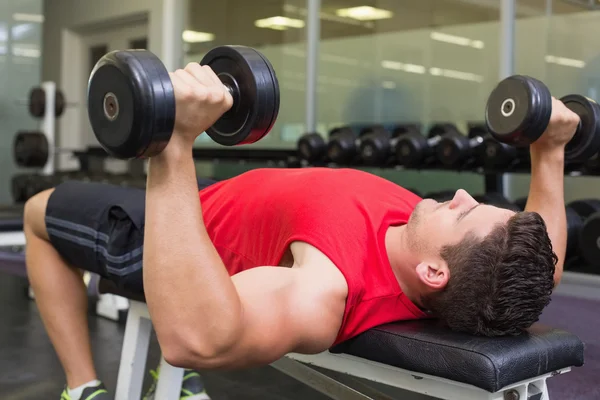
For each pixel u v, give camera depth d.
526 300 1.02
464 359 0.97
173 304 0.90
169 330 0.91
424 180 4.82
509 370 0.96
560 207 1.38
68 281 1.59
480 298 1.03
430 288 1.09
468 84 4.50
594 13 3.72
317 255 1.07
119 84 0.86
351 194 1.20
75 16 6.76
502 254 1.03
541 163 1.40
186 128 0.90
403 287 1.15
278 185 1.26
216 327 0.89
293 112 5.31
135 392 1.55
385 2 4.89
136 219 1.38
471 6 4.41
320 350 1.03
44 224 1.56
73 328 1.57
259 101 1.02
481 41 4.39
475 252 1.04
